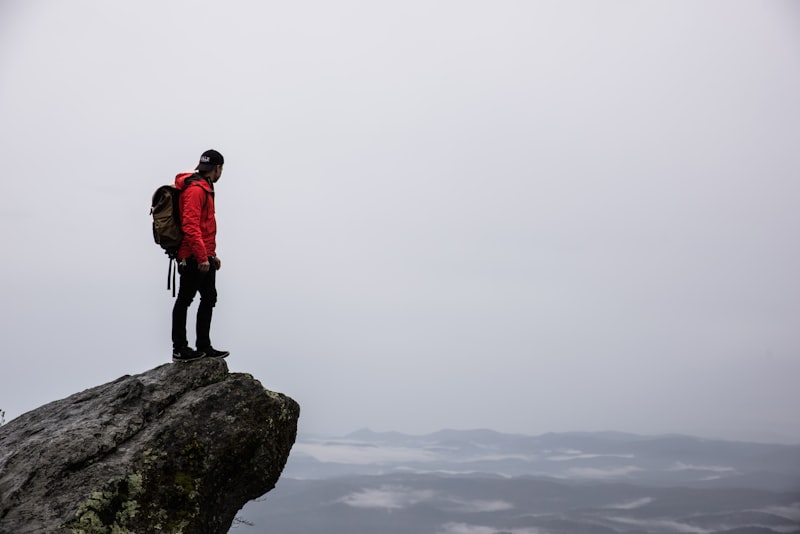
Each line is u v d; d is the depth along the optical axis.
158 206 8.41
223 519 8.10
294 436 8.73
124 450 7.33
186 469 7.51
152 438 7.49
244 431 7.94
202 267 8.33
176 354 8.60
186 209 8.33
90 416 7.74
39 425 7.87
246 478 8.15
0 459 7.13
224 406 8.05
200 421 7.83
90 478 6.87
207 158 8.81
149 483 7.18
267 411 8.24
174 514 7.25
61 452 7.02
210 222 8.74
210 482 7.68
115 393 8.27
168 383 8.33
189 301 8.66
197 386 8.45
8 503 6.41
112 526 6.68
